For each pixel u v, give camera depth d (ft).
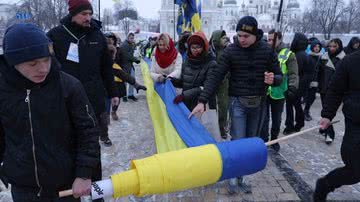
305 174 15.51
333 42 22.91
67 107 6.79
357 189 13.85
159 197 12.91
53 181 6.81
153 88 19.47
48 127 6.57
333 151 18.84
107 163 16.49
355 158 10.39
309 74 20.66
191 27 25.00
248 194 13.24
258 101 12.55
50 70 6.49
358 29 181.68
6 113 6.43
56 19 88.02
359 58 10.25
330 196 13.16
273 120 18.10
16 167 6.62
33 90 6.40
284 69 16.85
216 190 13.51
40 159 6.59
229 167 8.96
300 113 21.29
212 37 19.81
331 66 22.88
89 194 7.11
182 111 14.55
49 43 6.24
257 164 9.40
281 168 15.94
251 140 9.50
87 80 11.56
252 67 12.25
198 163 8.54
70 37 11.36
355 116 10.18
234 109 12.69
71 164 6.97
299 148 19.24
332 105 10.99
